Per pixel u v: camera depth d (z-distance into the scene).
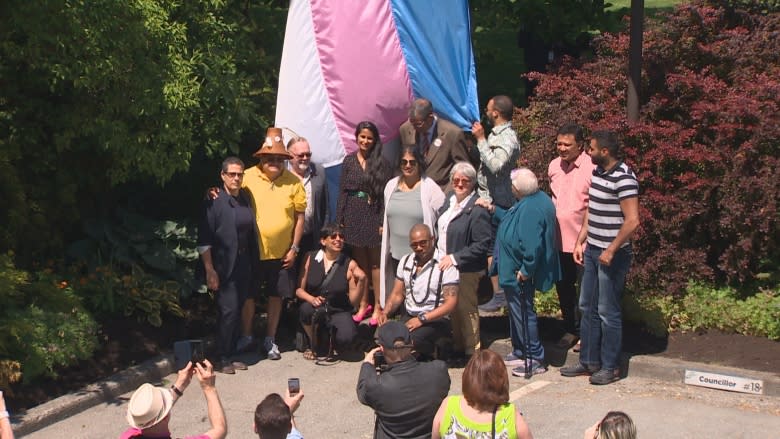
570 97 10.38
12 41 9.00
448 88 10.21
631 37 9.59
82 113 9.43
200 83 10.26
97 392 8.40
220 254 9.08
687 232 9.70
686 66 10.51
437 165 9.73
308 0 10.03
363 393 6.05
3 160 9.22
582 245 8.60
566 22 12.11
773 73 10.02
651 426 7.59
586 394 8.27
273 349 9.41
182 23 10.32
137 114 9.43
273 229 9.30
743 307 9.04
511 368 8.86
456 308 9.02
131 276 9.90
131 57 9.34
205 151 10.95
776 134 9.08
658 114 10.13
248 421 8.09
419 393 5.93
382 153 9.78
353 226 9.60
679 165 9.74
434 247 8.81
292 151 9.72
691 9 10.49
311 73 10.09
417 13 10.06
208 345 9.57
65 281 9.56
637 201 8.12
